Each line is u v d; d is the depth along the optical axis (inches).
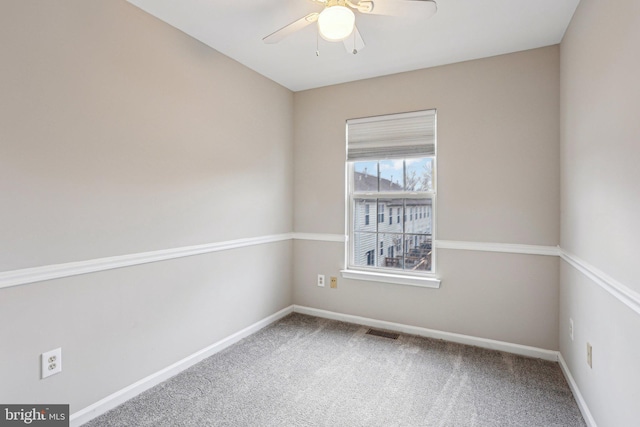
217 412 75.5
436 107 115.5
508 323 106.3
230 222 110.2
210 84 102.3
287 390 84.4
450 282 114.3
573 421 72.8
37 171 64.0
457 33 93.6
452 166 113.2
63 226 67.9
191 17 86.3
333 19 63.4
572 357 84.8
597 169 66.6
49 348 66.2
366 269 131.3
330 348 108.4
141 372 83.3
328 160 135.5
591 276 69.6
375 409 76.8
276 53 106.6
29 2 62.8
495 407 77.5
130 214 80.6
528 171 102.8
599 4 65.4
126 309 80.0
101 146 74.5
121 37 78.2
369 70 119.7
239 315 114.6
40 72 64.3
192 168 96.7
